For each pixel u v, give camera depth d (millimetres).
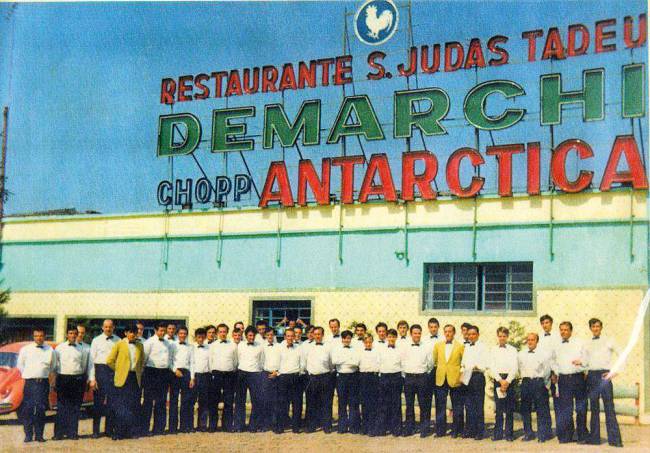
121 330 19734
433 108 17781
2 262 20969
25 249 20844
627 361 14742
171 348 13414
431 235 16891
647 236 15094
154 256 19578
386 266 17203
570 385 12125
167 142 20234
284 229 18297
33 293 20609
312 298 17766
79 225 20453
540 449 11570
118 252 19969
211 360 13523
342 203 17781
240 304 18500
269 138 19344
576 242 15602
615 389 14625
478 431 12477
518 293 16094
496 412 12461
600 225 15469
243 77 20109
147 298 19484
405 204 17188
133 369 12930
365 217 17547
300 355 13523
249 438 12859
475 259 16406
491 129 17109
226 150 19688
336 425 14188
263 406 13602
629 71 16109
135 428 12883
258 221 18609
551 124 16469
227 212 18969
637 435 13117
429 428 13516
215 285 18828
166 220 19578
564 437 12156
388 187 17375
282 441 12539
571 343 12172
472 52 17703
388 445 12047
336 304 17531
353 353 13234
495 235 16312
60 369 12836
